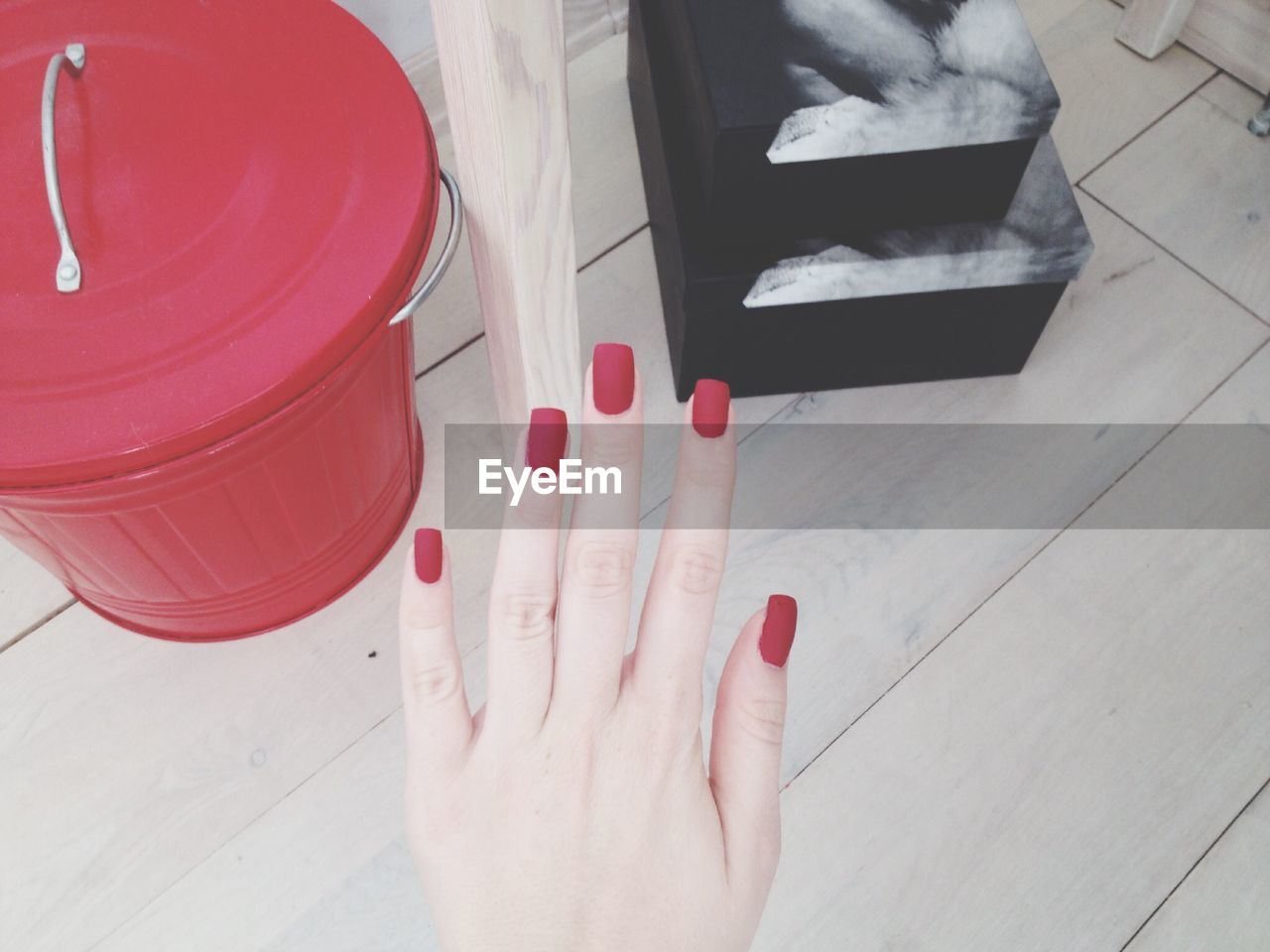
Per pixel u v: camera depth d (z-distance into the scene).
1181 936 0.51
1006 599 0.57
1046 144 0.56
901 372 0.62
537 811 0.28
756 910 0.29
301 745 0.53
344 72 0.40
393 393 0.47
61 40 0.40
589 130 0.70
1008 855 0.52
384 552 0.57
